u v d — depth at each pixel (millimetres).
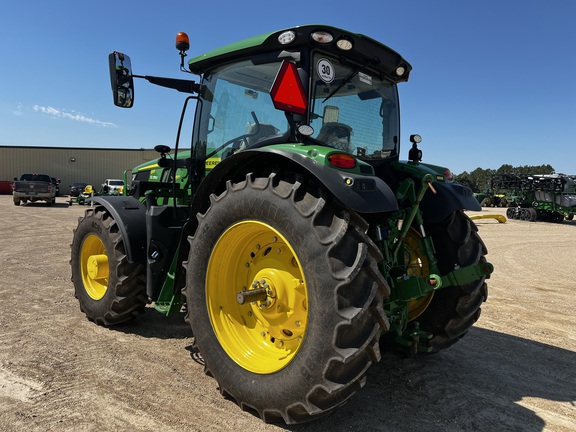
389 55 3285
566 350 3928
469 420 2648
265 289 2652
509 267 8367
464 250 3379
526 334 4352
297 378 2293
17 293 5141
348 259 2232
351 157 2451
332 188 2266
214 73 3604
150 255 3582
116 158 41219
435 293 3465
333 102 3070
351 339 2203
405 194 3020
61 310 4523
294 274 2611
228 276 2873
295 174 2506
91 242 4270
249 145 3236
